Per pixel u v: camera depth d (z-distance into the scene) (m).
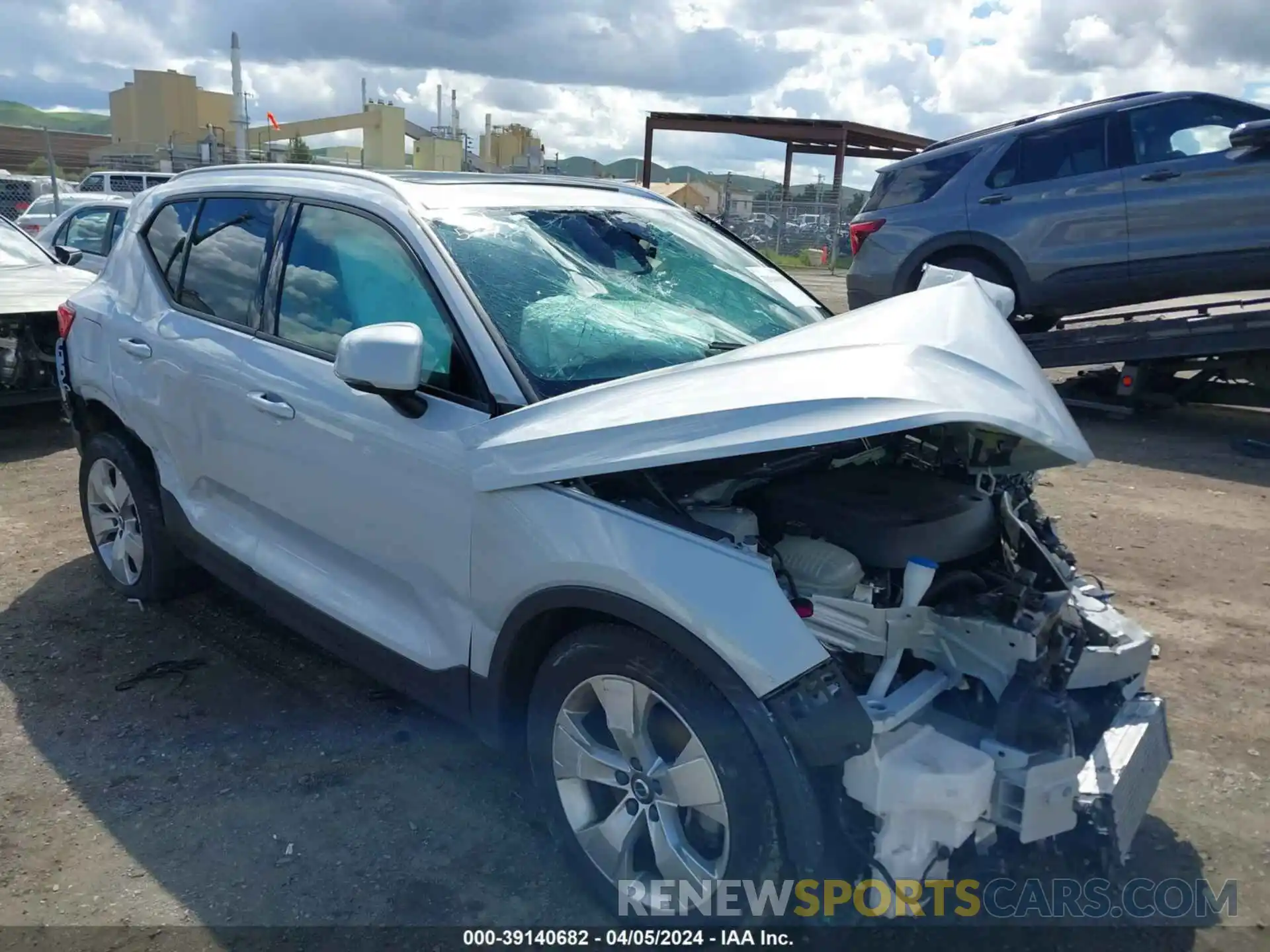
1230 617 4.68
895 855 2.34
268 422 3.52
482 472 2.77
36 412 8.69
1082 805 2.49
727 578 2.36
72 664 4.14
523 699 2.94
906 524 2.74
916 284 9.12
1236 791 3.37
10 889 2.84
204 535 4.00
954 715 2.69
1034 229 8.39
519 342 2.96
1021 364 2.80
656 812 2.57
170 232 4.34
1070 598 2.98
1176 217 7.83
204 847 3.04
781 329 3.64
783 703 2.27
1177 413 9.08
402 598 3.19
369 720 3.75
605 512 2.56
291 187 3.74
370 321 3.26
